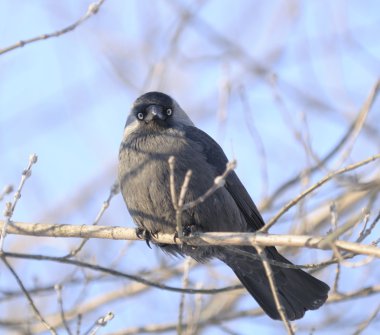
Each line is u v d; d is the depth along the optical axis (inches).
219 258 454.9
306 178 511.5
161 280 576.4
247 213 475.2
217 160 463.8
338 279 442.0
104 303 574.9
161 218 447.5
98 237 419.2
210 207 447.5
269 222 346.0
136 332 536.4
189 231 445.4
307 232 549.6
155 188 444.5
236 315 534.6
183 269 572.7
